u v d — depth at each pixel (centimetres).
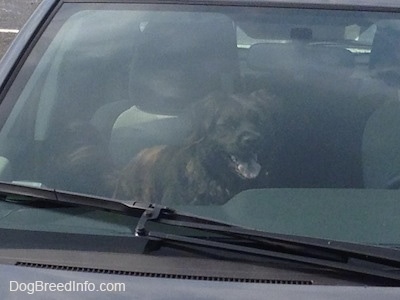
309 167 209
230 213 197
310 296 172
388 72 238
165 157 212
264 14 248
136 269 179
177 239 183
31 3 1209
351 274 178
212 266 179
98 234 188
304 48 243
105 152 215
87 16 251
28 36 240
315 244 181
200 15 249
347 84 233
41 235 189
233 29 245
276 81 233
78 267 180
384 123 221
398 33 244
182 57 240
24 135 215
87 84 233
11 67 229
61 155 212
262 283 175
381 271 177
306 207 199
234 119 220
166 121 225
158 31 246
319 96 228
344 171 208
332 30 245
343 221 196
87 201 193
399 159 213
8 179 204
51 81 230
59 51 238
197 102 228
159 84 234
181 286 174
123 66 238
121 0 255
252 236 183
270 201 200
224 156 211
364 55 252
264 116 221
